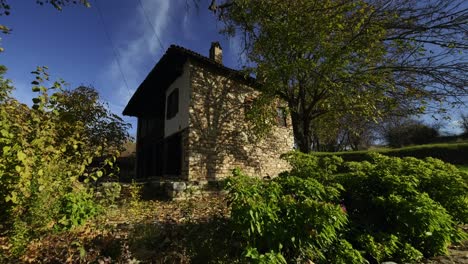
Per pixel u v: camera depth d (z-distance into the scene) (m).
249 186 3.25
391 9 8.02
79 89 11.02
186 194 7.31
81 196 3.62
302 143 9.92
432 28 7.54
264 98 9.81
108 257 2.71
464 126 27.78
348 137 30.45
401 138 27.27
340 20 8.11
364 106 8.40
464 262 3.28
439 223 3.39
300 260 2.92
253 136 11.76
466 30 7.20
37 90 3.50
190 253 3.05
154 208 6.10
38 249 2.80
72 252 2.72
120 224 4.12
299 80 9.16
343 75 7.90
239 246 3.13
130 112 16.55
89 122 10.53
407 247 3.38
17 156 3.00
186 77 10.66
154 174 13.29
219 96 11.12
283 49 8.45
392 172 4.21
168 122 11.95
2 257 2.68
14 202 3.02
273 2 8.77
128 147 23.83
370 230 3.61
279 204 3.02
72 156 4.05
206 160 10.12
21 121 3.32
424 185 4.18
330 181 4.18
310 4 8.41
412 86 8.55
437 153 15.61
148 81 12.19
